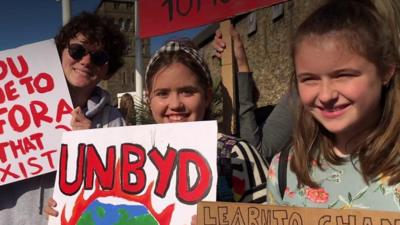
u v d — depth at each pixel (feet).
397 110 1.95
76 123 3.40
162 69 2.77
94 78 3.61
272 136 3.84
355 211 1.88
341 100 1.93
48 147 3.51
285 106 3.81
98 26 3.57
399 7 2.00
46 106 3.55
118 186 2.73
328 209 1.94
